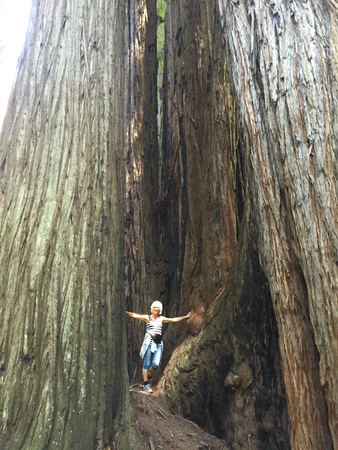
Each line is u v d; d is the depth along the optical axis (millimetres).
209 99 8641
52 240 3980
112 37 5414
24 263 3832
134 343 9023
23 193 4133
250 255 5969
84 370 3799
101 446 3678
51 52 4801
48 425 3395
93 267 4203
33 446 3258
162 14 18609
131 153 10656
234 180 7730
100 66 5059
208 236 7551
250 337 5625
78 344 3824
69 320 3830
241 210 7445
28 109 4555
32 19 5227
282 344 4293
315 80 4328
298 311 4207
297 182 4223
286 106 4488
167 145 10711
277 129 4551
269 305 5590
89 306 4027
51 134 4410
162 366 7484
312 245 3977
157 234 10195
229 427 5320
